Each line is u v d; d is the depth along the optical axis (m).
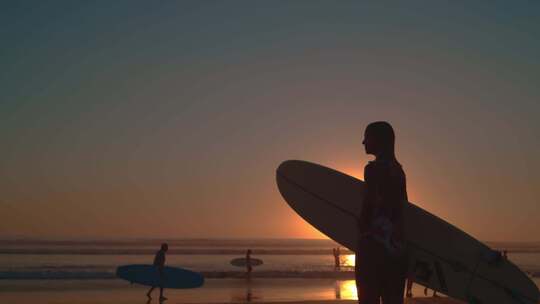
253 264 31.81
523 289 3.64
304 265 55.88
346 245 3.65
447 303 13.95
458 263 3.61
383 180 2.73
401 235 2.73
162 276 16.86
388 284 2.70
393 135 2.84
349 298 20.64
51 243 111.06
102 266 44.22
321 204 3.85
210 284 25.88
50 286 23.59
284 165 4.16
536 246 181.88
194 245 124.44
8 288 22.64
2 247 87.94
